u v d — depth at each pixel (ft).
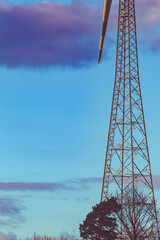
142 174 432.25
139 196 396.98
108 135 447.01
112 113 451.53
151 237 349.00
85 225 353.92
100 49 315.78
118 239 358.64
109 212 351.05
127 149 440.45
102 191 433.07
